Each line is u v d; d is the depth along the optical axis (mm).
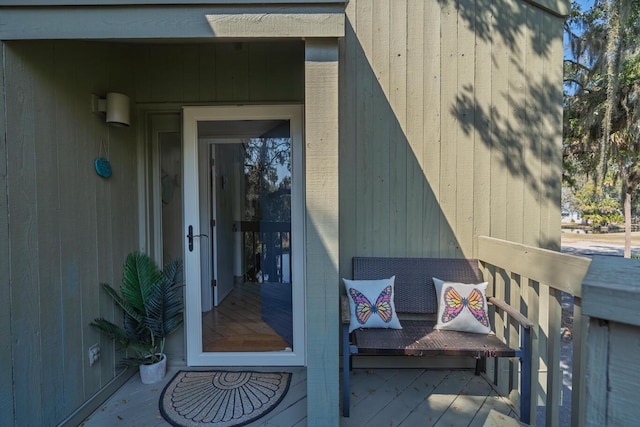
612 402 622
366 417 1855
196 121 2424
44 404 1593
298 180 2422
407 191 2439
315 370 1638
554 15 2422
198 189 2441
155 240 2516
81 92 1881
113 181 2148
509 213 2441
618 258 677
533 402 1822
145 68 2412
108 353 2051
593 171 5426
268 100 2410
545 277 1665
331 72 1585
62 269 1717
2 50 1443
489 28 2410
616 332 620
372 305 2125
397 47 2410
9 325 1444
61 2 1481
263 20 1525
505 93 2424
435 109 2422
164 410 1901
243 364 2412
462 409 1935
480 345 1861
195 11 1521
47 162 1640
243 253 2840
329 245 1616
